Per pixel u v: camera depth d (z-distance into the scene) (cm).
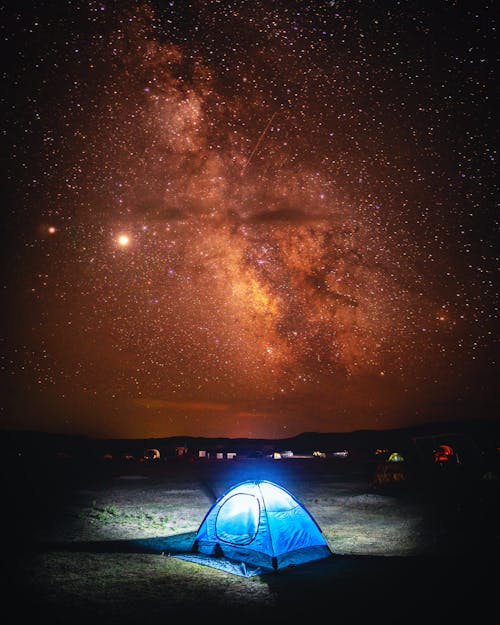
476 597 709
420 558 953
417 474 2409
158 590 741
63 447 5831
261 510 945
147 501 1773
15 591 710
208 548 980
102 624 599
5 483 2002
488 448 3325
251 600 702
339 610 662
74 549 1007
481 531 1189
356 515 1483
